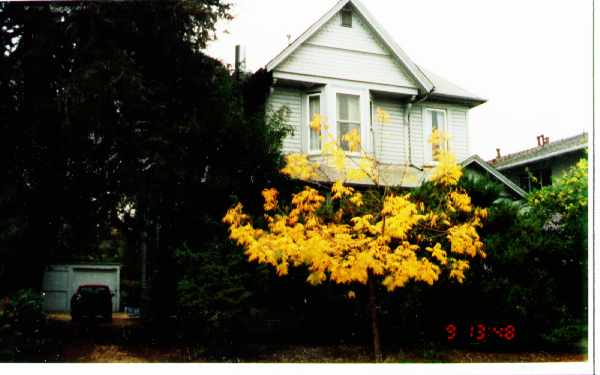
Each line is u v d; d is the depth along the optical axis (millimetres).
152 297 12570
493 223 11719
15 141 10367
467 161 17422
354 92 17062
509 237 11352
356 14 17562
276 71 16188
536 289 10742
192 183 11352
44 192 10727
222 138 11633
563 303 11227
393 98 18234
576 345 10570
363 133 16812
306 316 11812
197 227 11617
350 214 9523
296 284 11531
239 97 13609
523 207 15625
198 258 10430
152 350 10633
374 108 17906
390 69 17719
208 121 11484
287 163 11609
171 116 11422
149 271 14273
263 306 11359
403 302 11156
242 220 10281
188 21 11312
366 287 11477
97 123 10398
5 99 10328
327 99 16609
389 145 17812
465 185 12250
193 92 11922
